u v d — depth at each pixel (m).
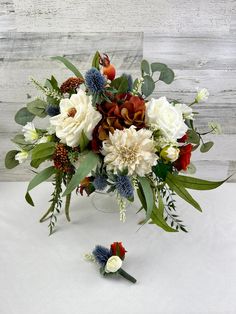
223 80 1.25
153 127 0.94
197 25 1.16
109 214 1.23
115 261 0.98
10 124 1.31
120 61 1.22
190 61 1.22
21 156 1.05
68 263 1.07
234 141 1.35
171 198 1.23
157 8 1.14
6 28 1.16
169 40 1.19
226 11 1.14
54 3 1.13
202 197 1.31
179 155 0.98
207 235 1.16
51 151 0.98
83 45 1.19
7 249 1.11
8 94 1.26
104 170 0.98
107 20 1.16
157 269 1.05
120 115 0.93
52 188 1.35
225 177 1.42
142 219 1.21
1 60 1.20
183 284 1.01
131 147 0.91
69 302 0.96
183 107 1.04
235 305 0.96
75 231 1.17
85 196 1.30
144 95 1.05
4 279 1.02
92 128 0.93
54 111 1.03
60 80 1.25
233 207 1.27
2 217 1.22
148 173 0.99
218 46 1.19
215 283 1.01
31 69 1.22
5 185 1.37
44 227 1.18
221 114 1.30
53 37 1.18
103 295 0.98
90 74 0.92
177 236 1.15
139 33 1.17
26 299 0.97
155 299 0.97
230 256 1.09
